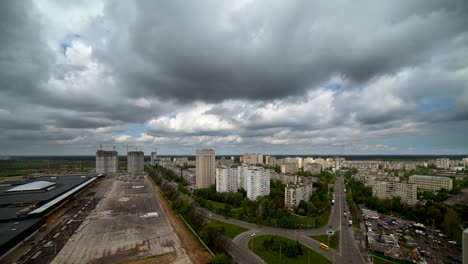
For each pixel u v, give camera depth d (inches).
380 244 5216.5
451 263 4601.4
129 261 4382.4
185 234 5738.2
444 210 7588.6
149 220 6865.2
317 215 7795.3
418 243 5575.8
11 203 7568.9
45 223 6530.5
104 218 7066.9
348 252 4980.3
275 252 4884.4
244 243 5364.2
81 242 5226.4
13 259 4471.0
